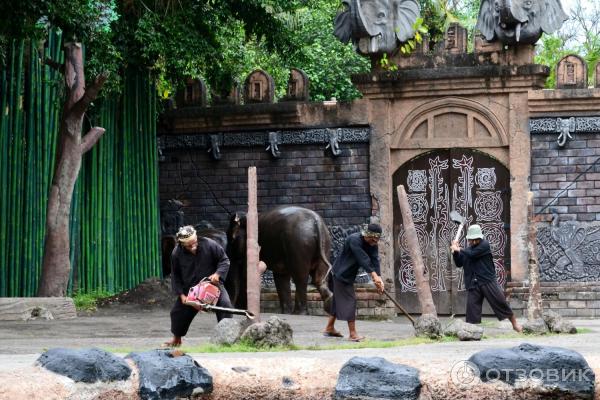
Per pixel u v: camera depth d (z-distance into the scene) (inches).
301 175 895.7
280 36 882.1
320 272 780.0
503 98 861.2
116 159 860.6
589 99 844.0
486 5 857.5
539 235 851.4
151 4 828.0
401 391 275.3
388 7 871.1
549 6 845.8
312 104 892.6
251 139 904.9
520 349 282.5
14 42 762.2
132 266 864.3
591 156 849.5
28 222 772.6
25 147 778.2
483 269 617.9
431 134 874.1
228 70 906.1
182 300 473.1
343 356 346.6
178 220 911.0
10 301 668.7
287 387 281.7
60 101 789.9
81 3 690.8
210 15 854.5
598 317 837.8
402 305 878.4
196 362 279.0
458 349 418.3
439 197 874.8
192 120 912.3
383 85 875.4
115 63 766.5
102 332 602.9
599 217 847.1
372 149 880.3
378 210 876.6
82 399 263.1
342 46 1246.9
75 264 815.1
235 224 786.2
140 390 270.5
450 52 870.4
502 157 863.7
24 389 255.9
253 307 490.9
